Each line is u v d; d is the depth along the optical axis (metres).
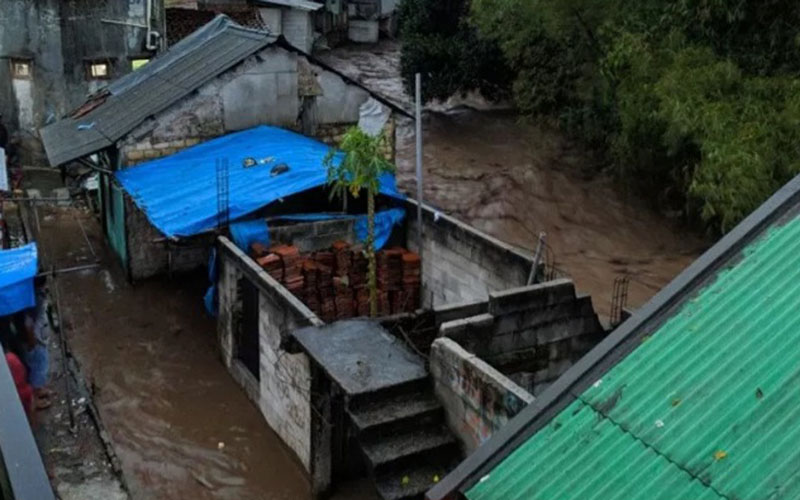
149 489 11.82
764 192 14.49
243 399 14.11
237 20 33.50
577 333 11.09
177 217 15.33
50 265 19.31
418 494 9.11
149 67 21.14
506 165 27.41
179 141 18.19
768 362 5.58
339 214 16.50
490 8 24.06
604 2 21.17
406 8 31.70
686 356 5.95
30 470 4.09
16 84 25.62
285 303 11.88
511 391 8.45
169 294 18.08
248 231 15.41
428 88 30.52
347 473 11.68
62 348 14.73
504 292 10.49
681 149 19.33
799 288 6.01
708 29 17.00
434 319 11.53
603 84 21.94
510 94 31.14
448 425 9.69
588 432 5.79
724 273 6.48
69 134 19.00
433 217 15.57
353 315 15.65
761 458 5.00
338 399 11.05
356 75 42.62
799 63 16.16
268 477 12.09
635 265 20.98
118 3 25.67
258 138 18.33
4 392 4.90
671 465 5.23
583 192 25.03
